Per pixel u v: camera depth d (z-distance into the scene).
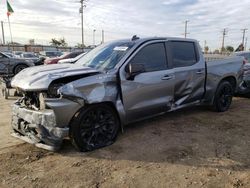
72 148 4.08
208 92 5.75
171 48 5.03
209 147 4.13
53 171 3.39
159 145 4.20
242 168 3.46
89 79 3.86
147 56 4.62
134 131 4.81
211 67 5.72
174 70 4.95
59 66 4.43
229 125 5.22
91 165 3.54
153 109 4.70
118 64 4.26
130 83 4.28
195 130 4.90
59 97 3.64
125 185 3.06
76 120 3.75
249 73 7.66
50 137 3.70
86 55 5.23
